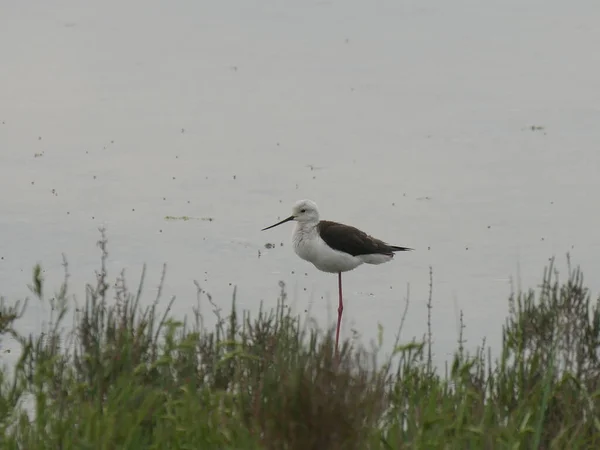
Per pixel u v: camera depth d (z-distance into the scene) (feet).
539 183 63.46
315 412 25.44
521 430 27.66
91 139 69.87
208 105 77.05
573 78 83.66
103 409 28.27
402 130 72.49
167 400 29.48
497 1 104.68
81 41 91.25
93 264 50.83
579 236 55.77
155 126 72.59
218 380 31.32
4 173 63.46
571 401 30.76
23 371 33.40
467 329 44.52
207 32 94.63
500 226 57.00
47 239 53.88
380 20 98.37
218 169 65.05
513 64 86.94
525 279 50.24
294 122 73.67
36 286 36.83
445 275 50.98
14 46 88.89
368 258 47.91
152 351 31.86
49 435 27.50
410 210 59.11
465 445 27.78
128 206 58.90
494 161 66.90
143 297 46.80
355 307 47.32
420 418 28.14
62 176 63.31
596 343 35.14
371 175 64.34
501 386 32.40
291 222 57.41
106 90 79.66
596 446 28.55
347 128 72.74
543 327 34.88
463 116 75.20
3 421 29.30
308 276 50.90
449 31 95.30
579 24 97.91
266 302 47.29
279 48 90.27
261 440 26.17
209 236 55.06
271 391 26.89
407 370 32.65
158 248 53.21
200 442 26.91
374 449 26.48
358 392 26.16
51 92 78.79
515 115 75.51
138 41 91.76
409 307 47.21
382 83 82.07
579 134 71.77
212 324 43.80
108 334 32.14
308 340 36.68
